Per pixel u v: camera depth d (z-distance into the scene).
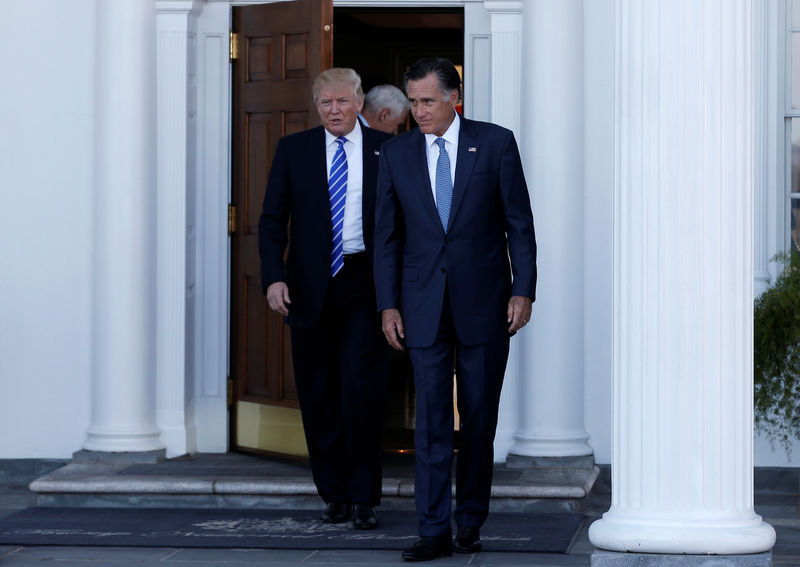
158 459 15.71
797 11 15.19
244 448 16.28
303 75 15.44
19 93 16.17
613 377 9.98
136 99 15.70
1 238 16.25
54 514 13.88
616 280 9.91
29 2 16.12
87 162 16.12
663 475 9.71
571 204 15.19
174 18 15.98
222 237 16.41
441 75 11.30
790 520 13.62
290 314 12.91
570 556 11.73
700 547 9.54
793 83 15.27
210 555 11.88
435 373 11.49
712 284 9.65
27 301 16.25
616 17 9.90
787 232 15.29
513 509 13.90
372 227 12.66
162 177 16.02
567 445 15.09
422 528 11.48
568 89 15.17
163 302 16.03
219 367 16.41
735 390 9.73
